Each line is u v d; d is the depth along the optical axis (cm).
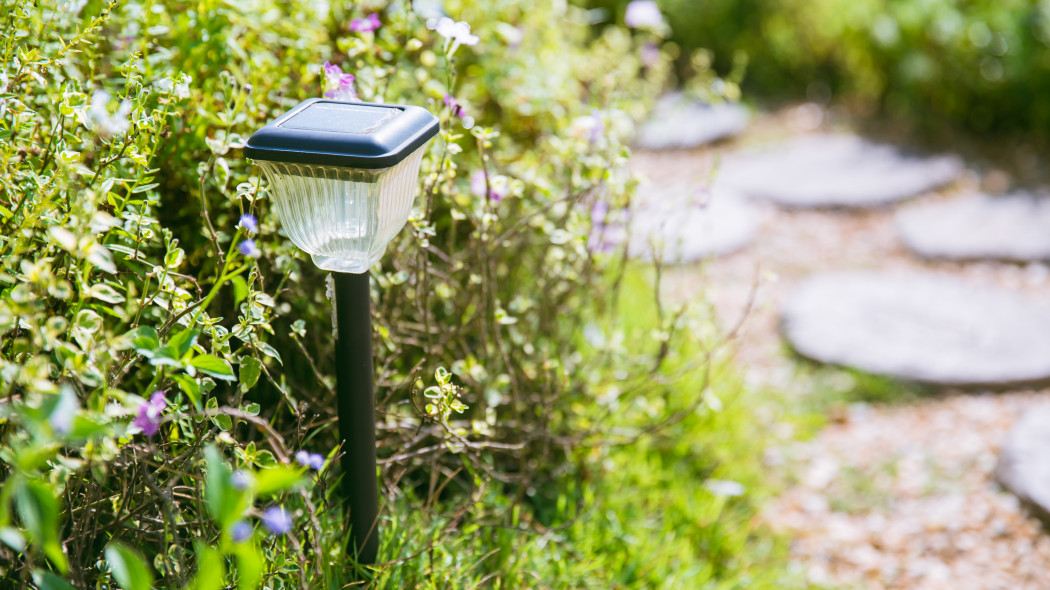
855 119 645
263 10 229
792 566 267
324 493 187
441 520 218
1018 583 264
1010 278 436
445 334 224
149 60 195
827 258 463
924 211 502
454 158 254
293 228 158
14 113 157
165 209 207
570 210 247
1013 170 552
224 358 161
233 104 208
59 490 127
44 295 142
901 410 343
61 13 184
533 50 321
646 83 352
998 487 300
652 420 280
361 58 240
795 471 309
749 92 702
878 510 293
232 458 161
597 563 229
